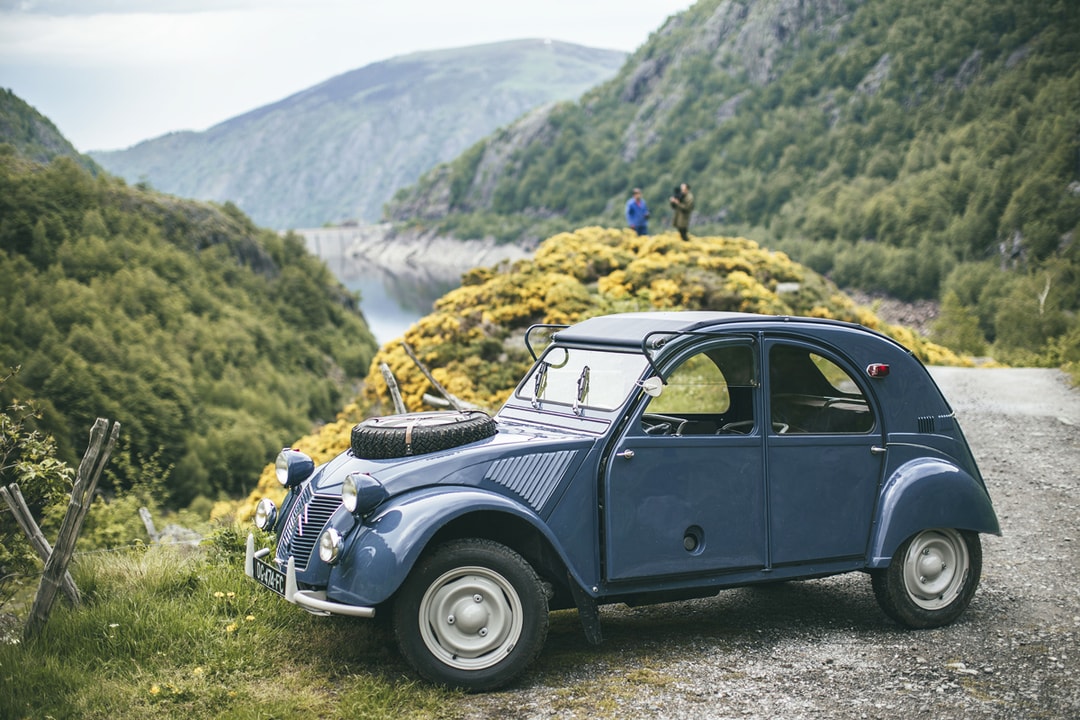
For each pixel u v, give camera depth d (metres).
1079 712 3.99
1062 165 153.12
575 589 4.46
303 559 4.43
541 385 5.28
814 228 198.12
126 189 139.25
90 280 112.12
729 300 18.86
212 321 115.56
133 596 5.26
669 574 4.61
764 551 4.82
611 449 4.52
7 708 3.97
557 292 17.80
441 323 17.42
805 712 4.02
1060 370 17.73
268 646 4.73
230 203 156.38
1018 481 8.88
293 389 109.19
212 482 71.31
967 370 18.83
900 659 4.68
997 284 139.38
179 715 3.99
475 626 4.26
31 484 5.98
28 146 149.75
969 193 173.62
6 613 5.51
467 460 4.42
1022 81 198.25
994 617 5.33
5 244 111.88
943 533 5.23
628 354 4.86
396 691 4.16
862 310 24.17
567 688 4.32
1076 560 6.41
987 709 4.04
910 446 5.18
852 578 6.36
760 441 4.80
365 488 4.15
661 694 4.23
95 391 75.12
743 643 4.98
